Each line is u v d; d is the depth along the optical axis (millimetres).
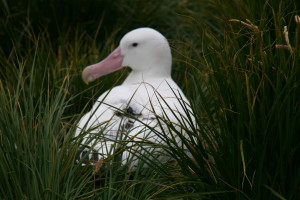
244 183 7184
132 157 7770
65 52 12039
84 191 7652
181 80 11320
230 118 7258
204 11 13258
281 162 6973
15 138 7516
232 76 7238
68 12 13211
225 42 8086
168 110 8648
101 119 8664
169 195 7188
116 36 13359
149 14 13766
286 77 6992
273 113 6949
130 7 13805
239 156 7000
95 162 8117
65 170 7344
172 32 13656
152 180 7273
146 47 9969
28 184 7203
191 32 13383
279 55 7254
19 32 12977
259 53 7430
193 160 8008
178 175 7266
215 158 7164
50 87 10391
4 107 7699
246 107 7086
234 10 10867
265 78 7086
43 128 8078
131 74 10219
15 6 13156
